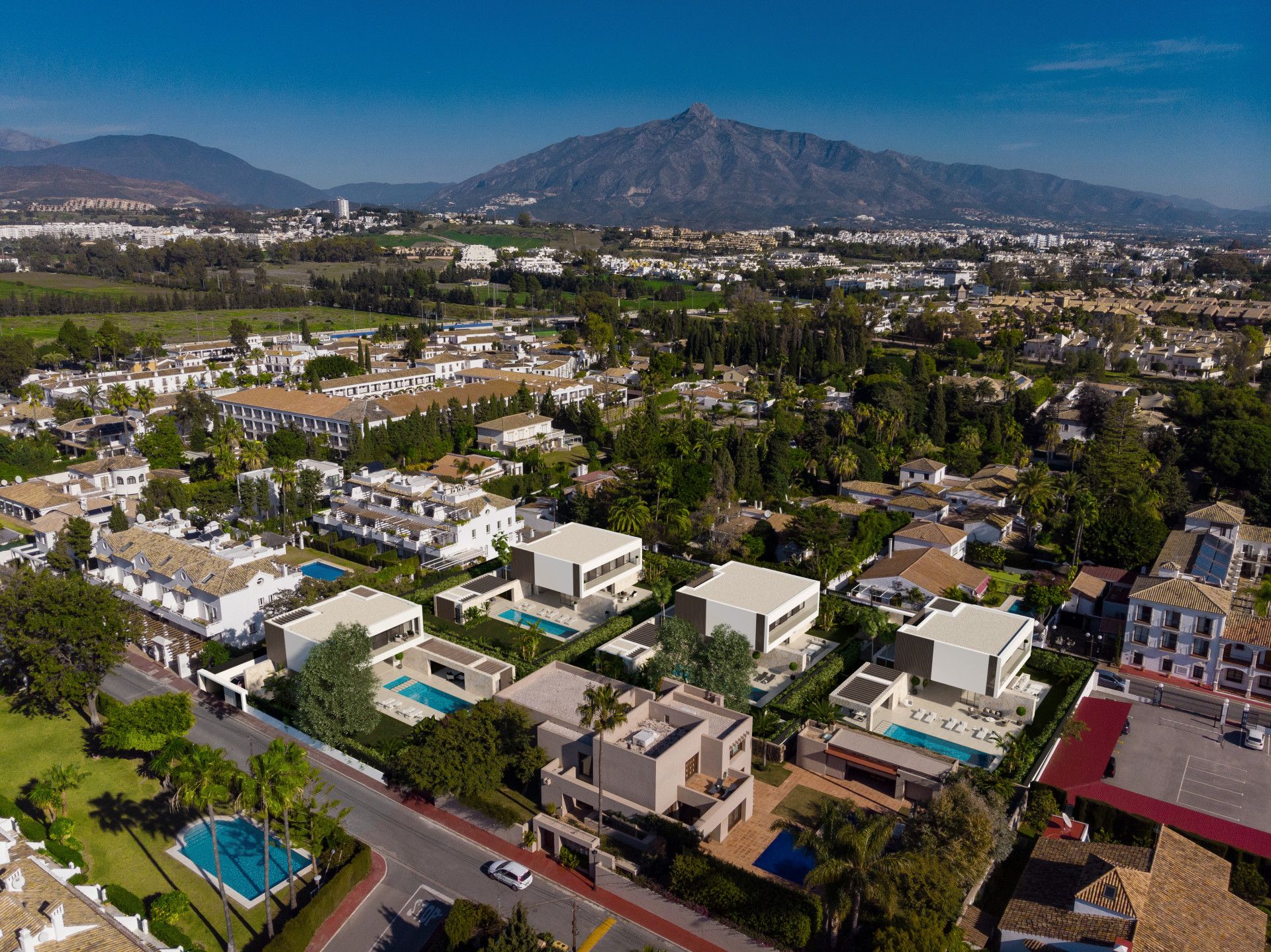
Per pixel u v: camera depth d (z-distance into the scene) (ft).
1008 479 449.89
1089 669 290.56
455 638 315.99
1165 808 226.17
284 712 262.47
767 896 179.73
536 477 488.44
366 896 193.16
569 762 219.82
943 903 168.86
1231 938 164.76
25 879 171.12
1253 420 520.42
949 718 271.28
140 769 244.83
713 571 331.98
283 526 426.92
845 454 480.64
